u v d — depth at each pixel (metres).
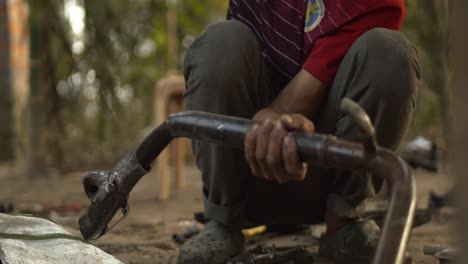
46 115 5.71
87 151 7.18
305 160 1.14
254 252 1.84
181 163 4.61
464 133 0.74
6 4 7.56
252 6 1.84
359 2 1.71
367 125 0.98
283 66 1.81
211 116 1.29
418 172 5.20
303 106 1.69
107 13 5.62
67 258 1.53
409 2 4.33
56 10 5.58
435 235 2.35
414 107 1.70
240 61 1.69
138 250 2.22
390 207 0.96
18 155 7.66
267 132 1.18
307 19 1.76
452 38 0.78
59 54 6.04
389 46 1.65
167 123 1.38
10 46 7.61
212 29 1.73
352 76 1.69
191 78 1.74
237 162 1.75
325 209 1.92
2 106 7.59
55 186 4.85
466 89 0.74
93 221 1.52
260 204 1.90
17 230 1.61
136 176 1.47
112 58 5.75
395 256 0.91
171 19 7.20
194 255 1.81
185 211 3.35
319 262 1.88
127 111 7.27
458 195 0.75
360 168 1.05
